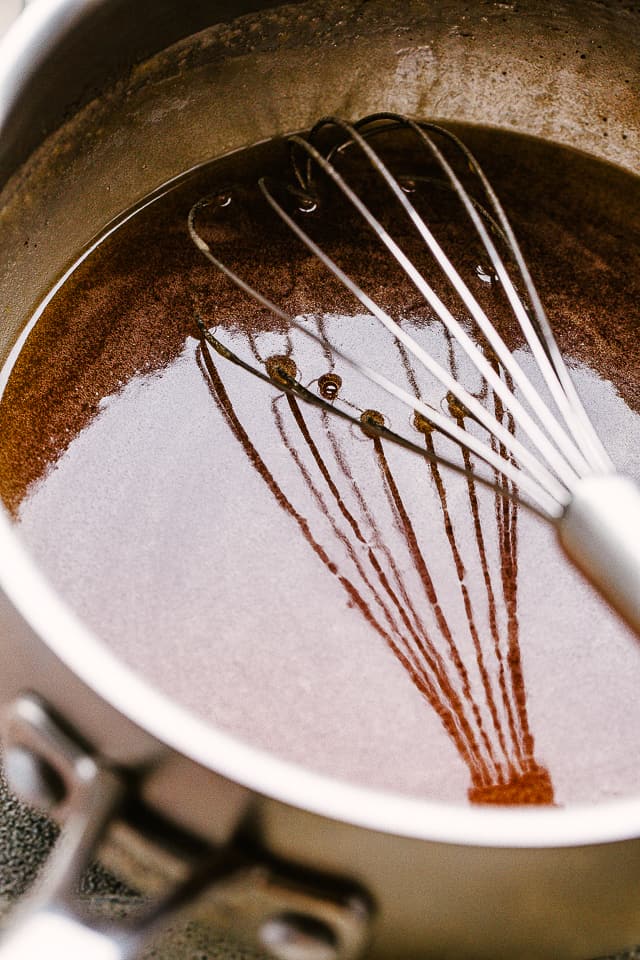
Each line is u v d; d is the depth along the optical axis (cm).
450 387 39
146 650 39
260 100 49
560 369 39
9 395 43
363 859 32
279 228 48
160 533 41
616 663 39
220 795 32
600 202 49
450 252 47
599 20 48
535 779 37
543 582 40
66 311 45
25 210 43
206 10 44
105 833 33
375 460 42
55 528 41
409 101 51
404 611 40
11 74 40
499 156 50
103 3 41
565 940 35
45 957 31
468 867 32
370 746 38
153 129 47
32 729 33
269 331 45
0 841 40
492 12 48
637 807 32
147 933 31
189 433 43
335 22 47
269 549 40
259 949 38
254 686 38
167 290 46
